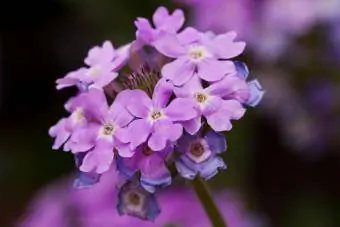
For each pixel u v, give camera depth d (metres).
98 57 0.25
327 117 0.38
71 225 0.37
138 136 0.23
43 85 0.51
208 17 0.37
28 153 0.49
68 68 0.51
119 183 0.25
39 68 0.52
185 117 0.23
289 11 0.36
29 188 0.48
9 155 0.49
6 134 0.50
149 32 0.24
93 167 0.23
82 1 0.44
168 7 0.43
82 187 0.24
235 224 0.35
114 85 0.24
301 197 0.43
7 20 0.53
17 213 0.48
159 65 0.25
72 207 0.37
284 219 0.43
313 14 0.35
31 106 0.51
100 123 0.24
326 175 0.44
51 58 0.52
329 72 0.36
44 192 0.41
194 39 0.25
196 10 0.38
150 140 0.23
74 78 0.24
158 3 0.43
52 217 0.37
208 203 0.26
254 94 0.24
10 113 0.51
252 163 0.42
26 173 0.48
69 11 0.50
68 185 0.38
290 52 0.36
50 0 0.51
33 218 0.38
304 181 0.44
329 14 0.35
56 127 0.24
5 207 0.48
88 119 0.24
